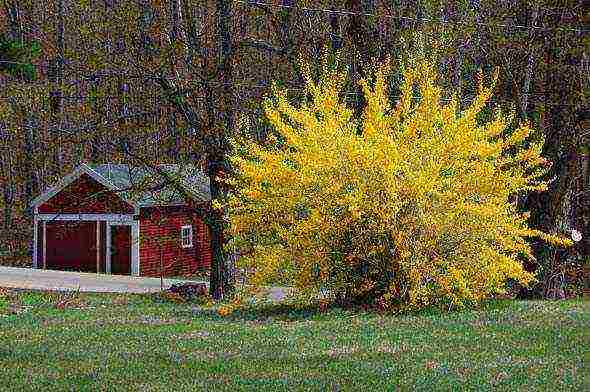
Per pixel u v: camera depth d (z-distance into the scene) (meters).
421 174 15.08
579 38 20.38
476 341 11.37
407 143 15.87
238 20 26.03
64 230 35.03
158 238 35.25
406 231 15.31
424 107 15.91
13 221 48.69
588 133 20.27
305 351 10.66
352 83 23.59
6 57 9.95
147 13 23.33
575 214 24.66
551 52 20.70
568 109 20.34
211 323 14.21
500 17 23.94
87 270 35.56
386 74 17.77
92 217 35.50
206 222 23.52
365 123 15.90
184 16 24.61
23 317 15.88
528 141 20.89
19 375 9.59
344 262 15.80
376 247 15.47
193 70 22.92
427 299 15.59
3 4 39.19
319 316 14.95
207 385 8.96
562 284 20.58
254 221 16.08
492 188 15.63
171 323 14.30
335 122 15.84
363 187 15.20
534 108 22.22
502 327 12.60
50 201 36.38
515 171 16.77
